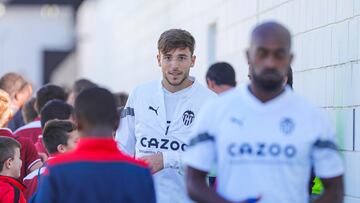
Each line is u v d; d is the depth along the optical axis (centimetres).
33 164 755
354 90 638
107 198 455
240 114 438
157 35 1489
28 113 941
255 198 431
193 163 443
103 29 2231
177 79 621
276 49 429
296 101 439
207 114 445
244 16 937
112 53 2100
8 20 2933
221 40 1050
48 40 2941
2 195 652
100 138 464
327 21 695
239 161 435
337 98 673
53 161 465
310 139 434
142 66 1659
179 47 619
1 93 764
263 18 871
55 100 812
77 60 2816
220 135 439
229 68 795
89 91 470
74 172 455
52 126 700
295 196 433
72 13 2919
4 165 666
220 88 788
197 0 1172
